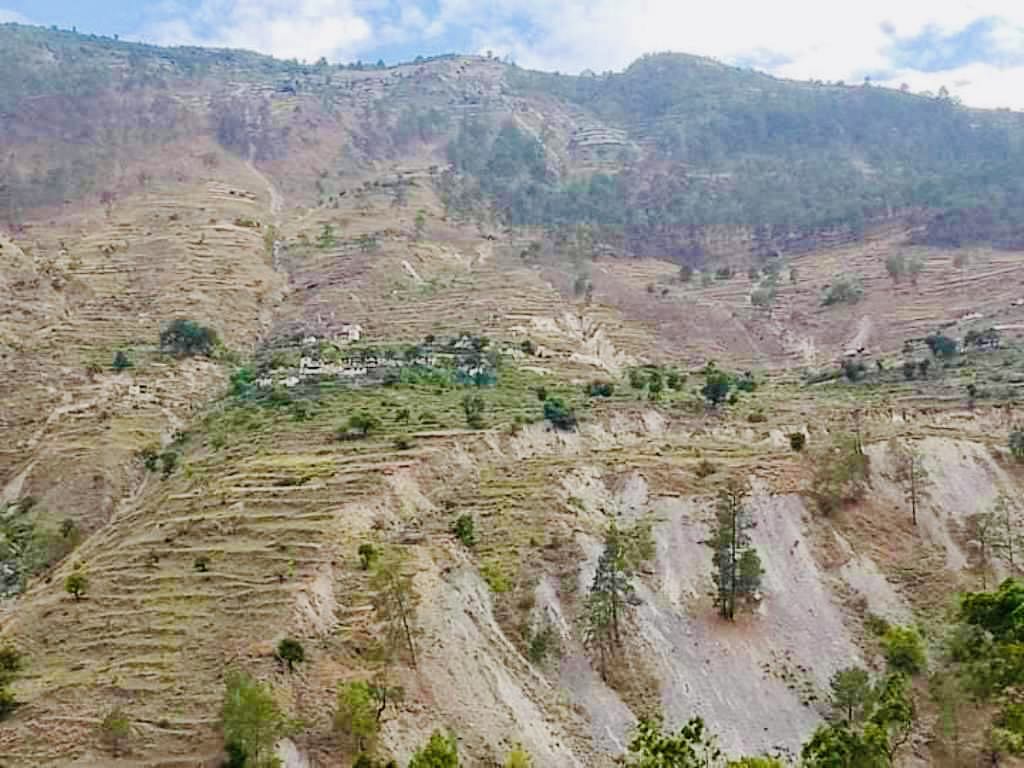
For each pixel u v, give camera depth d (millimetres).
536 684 72000
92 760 55750
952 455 102812
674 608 82500
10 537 102062
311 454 97188
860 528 93000
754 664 78375
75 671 63969
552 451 106250
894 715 64625
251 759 53969
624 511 93562
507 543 84250
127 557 77812
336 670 64375
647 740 56719
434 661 68188
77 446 118375
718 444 108875
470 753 62062
